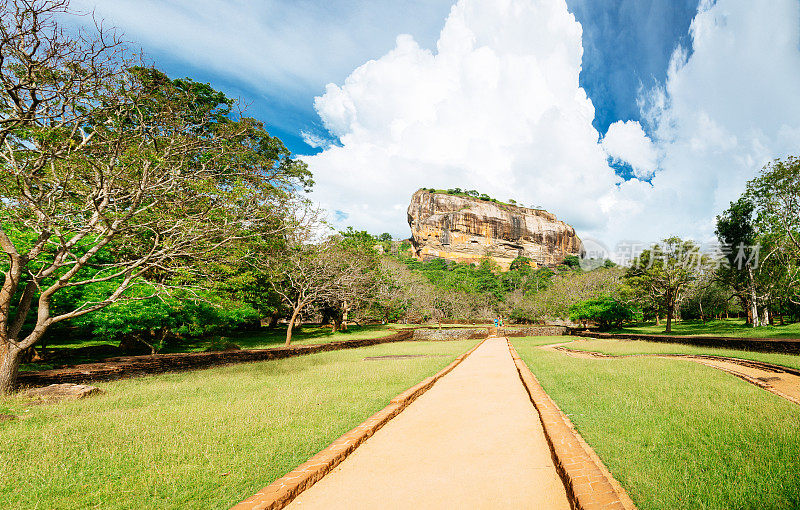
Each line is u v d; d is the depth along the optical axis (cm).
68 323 1728
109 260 1304
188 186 1070
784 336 1870
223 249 1192
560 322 4953
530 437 525
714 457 418
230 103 1841
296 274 2128
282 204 1345
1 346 765
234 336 2606
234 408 651
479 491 366
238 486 371
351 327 3884
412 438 527
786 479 362
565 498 349
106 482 378
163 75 938
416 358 1492
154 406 680
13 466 411
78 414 635
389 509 333
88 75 788
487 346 2292
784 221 2217
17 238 1044
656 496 346
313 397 741
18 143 851
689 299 3859
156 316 1291
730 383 833
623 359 1353
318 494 363
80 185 962
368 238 3616
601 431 522
